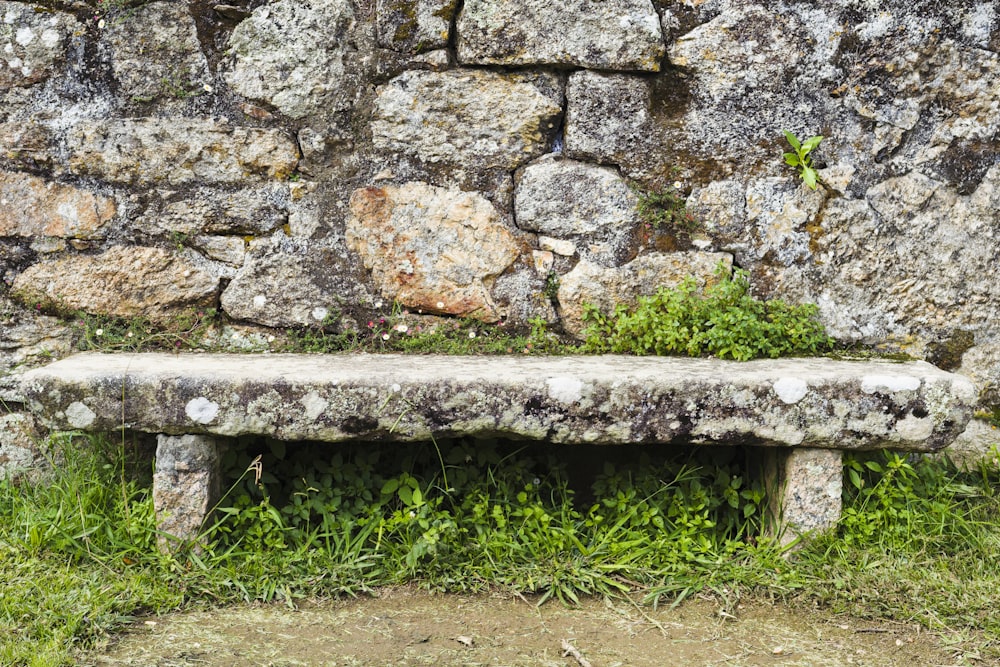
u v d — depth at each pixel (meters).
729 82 3.06
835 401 2.59
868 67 3.06
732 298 3.04
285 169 3.09
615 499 2.74
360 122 3.09
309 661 2.17
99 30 3.00
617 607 2.49
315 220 3.11
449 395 2.53
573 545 2.65
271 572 2.54
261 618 2.38
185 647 2.21
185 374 2.54
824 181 3.09
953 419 2.62
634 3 3.01
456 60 3.06
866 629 2.38
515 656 2.22
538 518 2.67
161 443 2.55
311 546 2.65
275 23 3.04
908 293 3.12
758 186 3.09
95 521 2.64
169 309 3.11
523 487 2.82
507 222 3.12
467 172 3.10
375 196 3.10
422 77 3.06
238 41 3.04
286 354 3.03
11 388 3.05
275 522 2.63
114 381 2.50
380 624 2.36
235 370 2.61
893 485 2.78
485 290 3.13
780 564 2.60
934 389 2.60
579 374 2.61
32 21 2.98
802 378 2.59
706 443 2.60
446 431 2.55
